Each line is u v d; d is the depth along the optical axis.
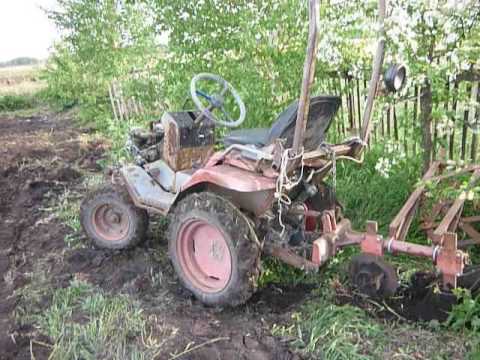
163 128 4.10
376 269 3.05
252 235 3.21
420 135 4.68
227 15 5.25
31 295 3.74
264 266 3.76
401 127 4.92
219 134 5.13
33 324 3.36
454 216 3.45
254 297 3.51
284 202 3.19
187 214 3.37
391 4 4.03
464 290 2.93
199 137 4.09
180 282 3.66
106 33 10.11
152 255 4.27
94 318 3.29
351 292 3.46
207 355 2.88
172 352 2.94
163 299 3.58
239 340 3.02
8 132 11.05
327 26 4.75
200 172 3.29
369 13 4.51
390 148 4.72
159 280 3.82
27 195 6.21
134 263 4.14
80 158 7.88
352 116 5.31
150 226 4.77
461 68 4.02
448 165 4.03
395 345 2.86
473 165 3.78
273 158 3.02
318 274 3.71
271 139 3.12
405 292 3.39
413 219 3.97
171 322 3.26
